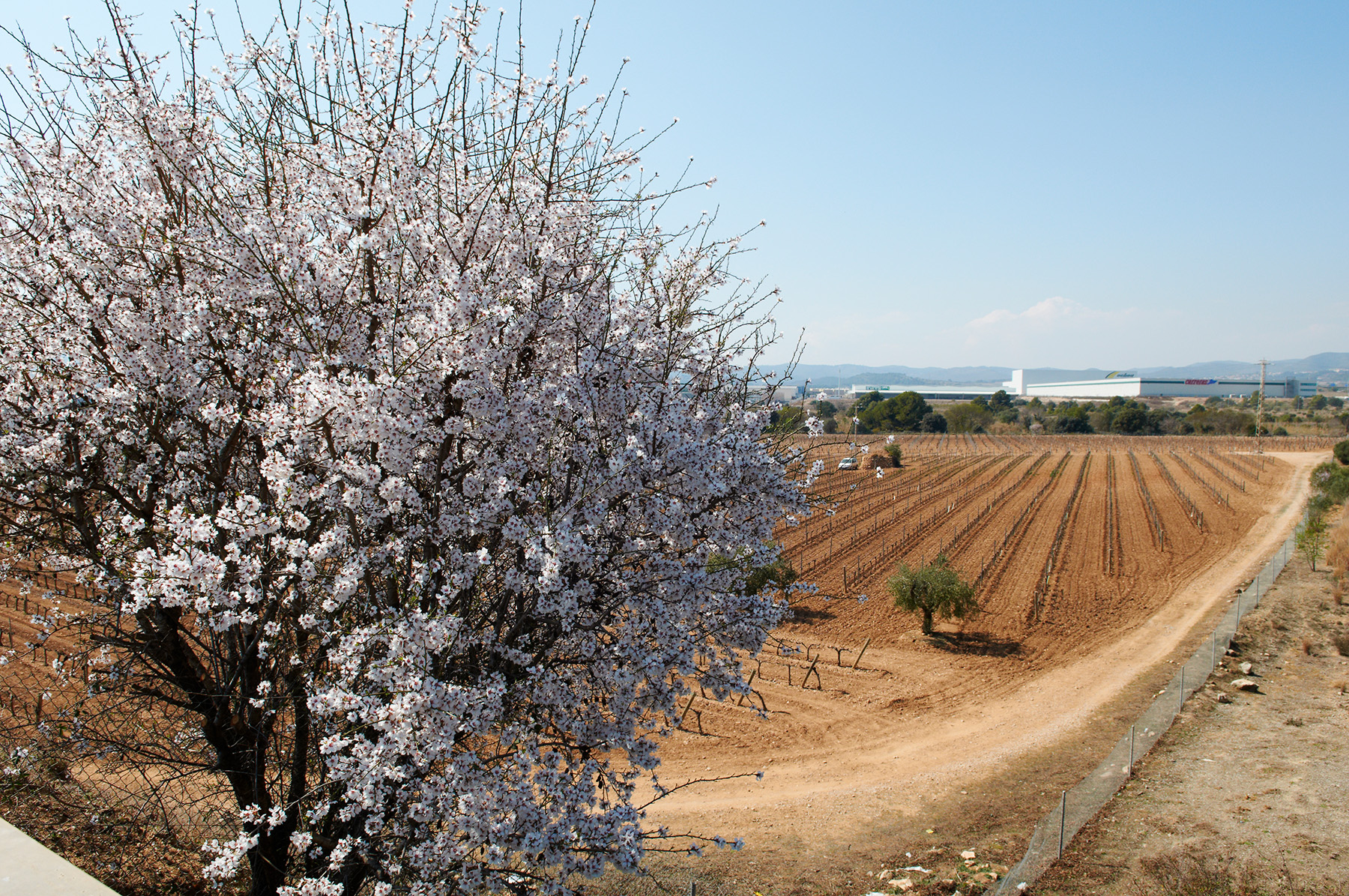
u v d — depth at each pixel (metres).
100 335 5.39
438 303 4.66
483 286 4.89
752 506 5.66
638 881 9.66
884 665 19.39
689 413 5.60
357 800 4.20
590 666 5.23
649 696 5.22
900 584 21.53
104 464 5.78
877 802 12.63
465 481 4.74
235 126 5.54
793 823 11.87
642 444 4.91
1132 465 60.50
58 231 5.38
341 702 3.91
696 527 5.33
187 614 5.71
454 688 3.92
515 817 4.28
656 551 5.33
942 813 12.18
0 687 9.58
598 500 4.99
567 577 4.80
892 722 16.19
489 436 4.86
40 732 6.66
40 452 5.10
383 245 4.97
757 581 14.95
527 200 5.38
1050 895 9.31
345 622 4.86
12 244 5.46
